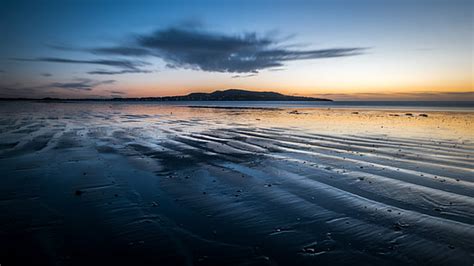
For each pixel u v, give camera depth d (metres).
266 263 4.33
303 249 4.71
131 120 29.84
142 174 9.12
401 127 21.62
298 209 6.32
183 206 6.54
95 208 6.43
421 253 4.55
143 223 5.68
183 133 18.97
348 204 6.55
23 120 27.64
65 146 13.91
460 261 4.32
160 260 4.39
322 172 9.16
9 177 8.75
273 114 42.62
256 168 9.77
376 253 4.57
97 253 4.58
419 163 10.12
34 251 4.63
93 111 48.59
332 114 41.62
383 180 8.22
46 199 6.98
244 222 5.72
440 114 39.03
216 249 4.71
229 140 15.86
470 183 7.82
